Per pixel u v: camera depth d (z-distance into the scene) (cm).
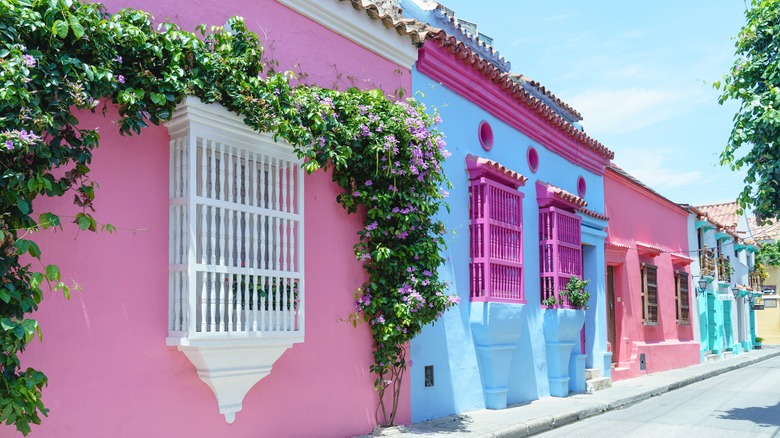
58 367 449
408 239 734
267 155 579
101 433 468
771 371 1859
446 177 845
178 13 553
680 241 1997
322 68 697
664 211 1878
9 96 381
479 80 952
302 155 585
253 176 566
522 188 1077
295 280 603
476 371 903
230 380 539
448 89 902
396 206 724
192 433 525
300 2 670
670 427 873
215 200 521
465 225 909
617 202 1537
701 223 2181
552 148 1209
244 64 543
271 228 568
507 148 1043
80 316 464
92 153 480
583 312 1159
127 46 471
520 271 989
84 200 453
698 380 1566
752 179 916
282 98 575
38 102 406
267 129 555
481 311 892
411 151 698
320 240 672
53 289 450
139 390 493
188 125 514
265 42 630
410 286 711
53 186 432
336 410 667
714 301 2319
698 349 2002
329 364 665
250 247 577
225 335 512
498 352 930
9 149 379
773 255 3681
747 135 898
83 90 435
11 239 400
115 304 485
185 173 520
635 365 1506
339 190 705
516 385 1002
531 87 1187
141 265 505
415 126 702
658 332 1731
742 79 917
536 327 1074
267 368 564
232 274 524
